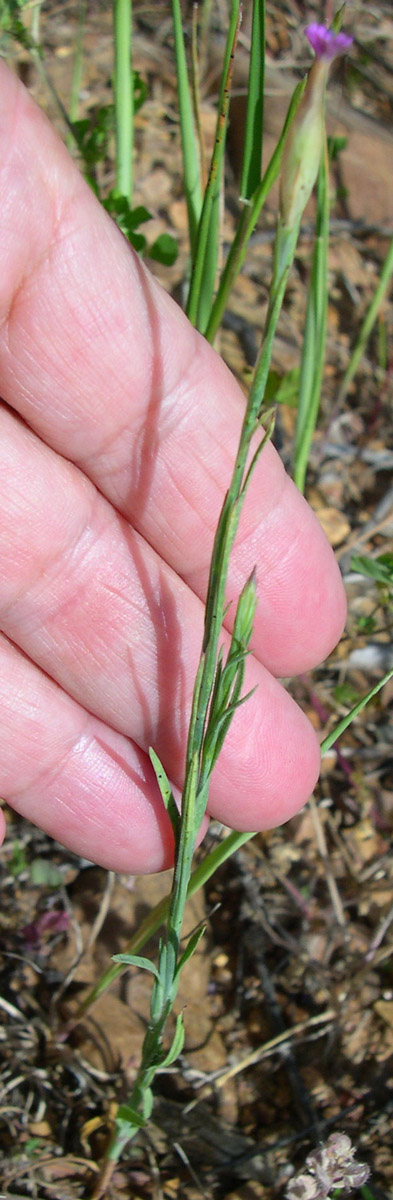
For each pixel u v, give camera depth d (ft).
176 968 0.44
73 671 0.53
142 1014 0.62
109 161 0.87
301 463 0.63
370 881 0.67
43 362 0.49
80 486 0.52
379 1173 0.59
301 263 0.94
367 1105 0.61
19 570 0.51
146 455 0.52
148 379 0.50
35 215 0.47
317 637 0.57
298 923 0.66
